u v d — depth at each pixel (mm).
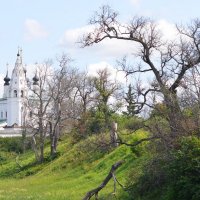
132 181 38875
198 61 41844
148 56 45656
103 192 43000
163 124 36906
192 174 30484
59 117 85250
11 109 184500
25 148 115188
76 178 60062
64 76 95688
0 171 87688
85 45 47781
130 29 46312
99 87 85438
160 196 34469
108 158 58438
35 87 111875
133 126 44406
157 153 35500
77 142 82438
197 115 34531
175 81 41969
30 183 63719
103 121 75750
